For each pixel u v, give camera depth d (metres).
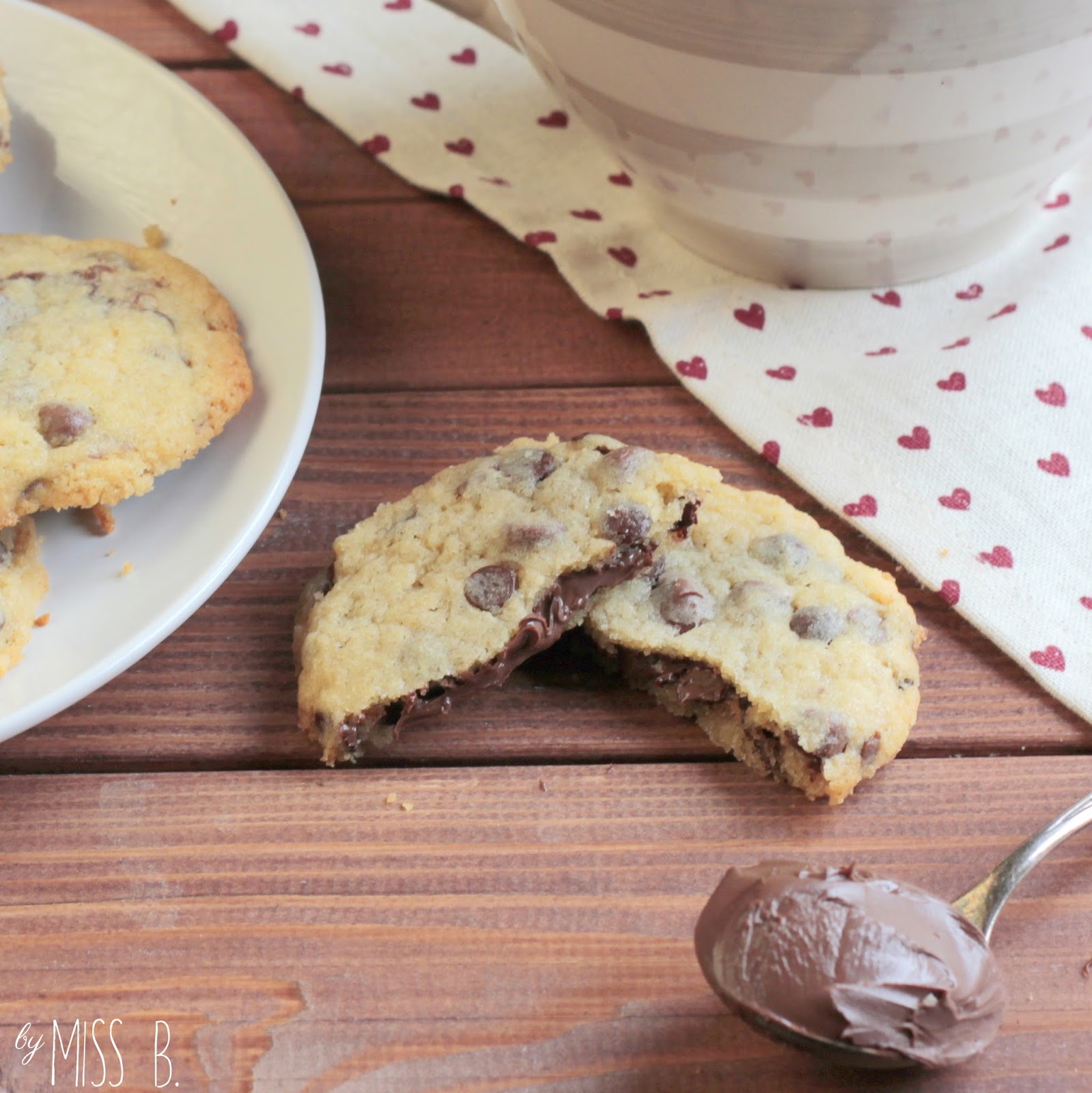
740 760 0.59
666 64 0.58
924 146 0.59
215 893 0.57
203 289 0.63
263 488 0.60
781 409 0.63
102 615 0.59
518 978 0.56
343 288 0.67
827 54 0.57
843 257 0.64
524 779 0.59
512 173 0.69
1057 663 0.59
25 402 0.60
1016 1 0.56
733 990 0.54
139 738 0.59
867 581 0.60
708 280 0.66
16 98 0.67
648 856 0.58
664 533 0.60
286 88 0.71
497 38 0.68
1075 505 0.61
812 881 0.54
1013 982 0.56
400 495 0.63
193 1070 0.55
